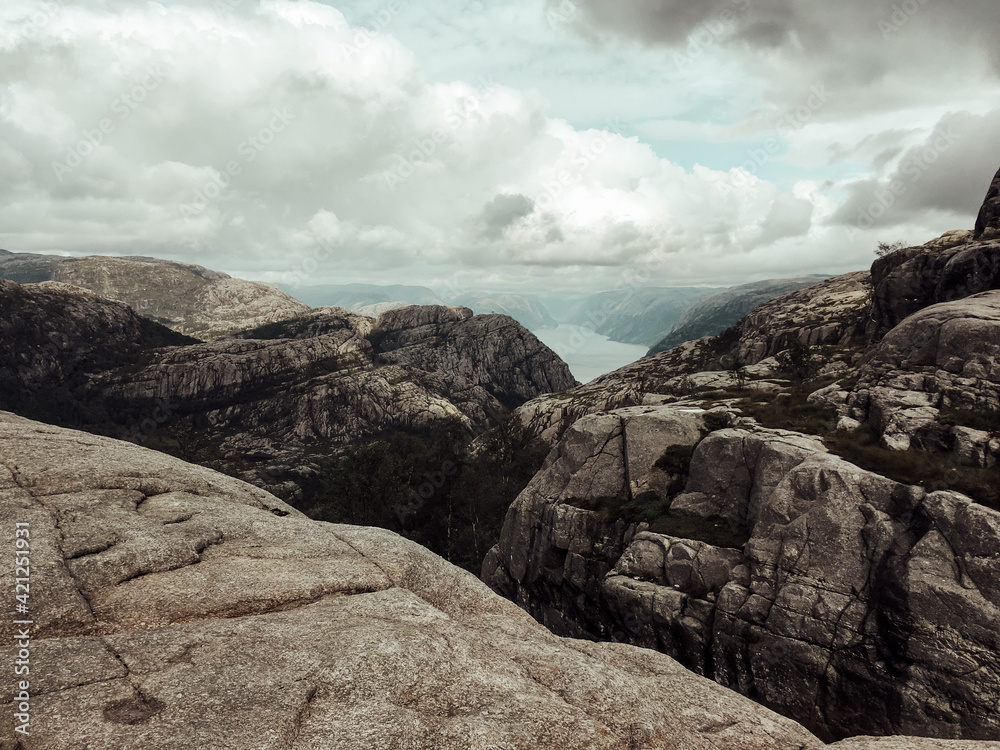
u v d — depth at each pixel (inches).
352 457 2423.7
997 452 1039.0
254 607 387.5
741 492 1314.0
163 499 530.3
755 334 4116.6
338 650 327.9
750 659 1039.0
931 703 850.1
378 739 259.0
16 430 586.6
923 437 1166.3
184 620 360.2
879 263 3095.5
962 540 897.5
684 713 383.9
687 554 1221.7
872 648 922.7
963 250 1973.4
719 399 2050.9
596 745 294.8
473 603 480.7
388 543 531.8
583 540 1505.9
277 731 253.8
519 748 276.2
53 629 322.3
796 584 1031.6
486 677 332.2
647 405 1979.6
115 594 367.9
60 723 240.8
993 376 1208.8
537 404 4830.2
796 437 1328.7
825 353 2930.6
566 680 350.9
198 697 271.1
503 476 3201.3
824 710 949.8
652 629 1187.9
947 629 860.0
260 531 511.8
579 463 1713.8
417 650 339.9
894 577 936.3
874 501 1016.2
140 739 236.7
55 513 438.3
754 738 368.2
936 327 1400.1
